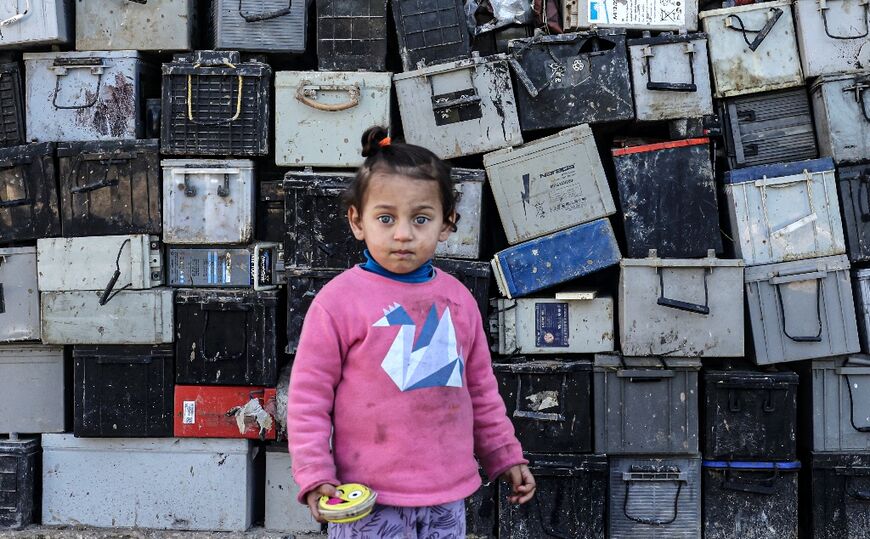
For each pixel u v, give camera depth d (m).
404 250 1.67
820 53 3.15
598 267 3.15
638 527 3.19
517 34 3.40
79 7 3.29
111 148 3.22
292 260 3.16
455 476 1.72
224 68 3.21
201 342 3.21
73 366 3.35
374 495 1.56
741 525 3.17
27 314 3.27
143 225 3.22
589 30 3.23
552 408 3.16
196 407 3.22
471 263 3.15
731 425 3.14
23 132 3.34
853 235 3.12
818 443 3.15
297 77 3.20
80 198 3.24
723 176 3.26
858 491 3.12
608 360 3.15
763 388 3.11
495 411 1.88
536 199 3.19
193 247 3.27
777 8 3.19
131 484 3.28
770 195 3.12
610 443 3.15
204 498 3.26
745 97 3.26
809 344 3.10
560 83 3.22
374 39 3.28
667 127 3.44
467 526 3.24
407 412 1.68
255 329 3.20
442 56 3.28
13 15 3.24
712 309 3.09
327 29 3.29
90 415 3.24
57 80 3.28
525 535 3.18
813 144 3.24
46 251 3.23
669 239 3.16
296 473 1.62
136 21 3.27
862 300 3.12
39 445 3.38
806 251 3.10
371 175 1.67
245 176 3.21
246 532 3.25
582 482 3.16
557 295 3.17
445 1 3.27
